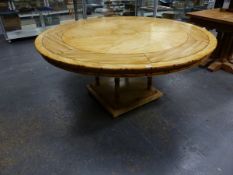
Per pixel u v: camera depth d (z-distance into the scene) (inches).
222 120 64.5
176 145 55.2
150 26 69.5
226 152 52.8
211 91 81.0
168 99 75.7
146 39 54.7
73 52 45.7
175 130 60.6
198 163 49.9
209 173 47.4
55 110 69.4
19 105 71.9
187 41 52.6
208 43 51.1
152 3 169.3
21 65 103.0
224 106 71.4
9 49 124.6
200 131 60.1
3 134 58.7
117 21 78.0
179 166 49.2
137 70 38.3
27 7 138.0
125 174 47.4
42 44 50.9
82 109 70.0
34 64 104.2
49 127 61.6
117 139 57.2
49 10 145.4
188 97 76.9
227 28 79.3
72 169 48.5
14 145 55.1
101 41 53.2
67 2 155.9
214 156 51.7
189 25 70.7
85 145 55.2
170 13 165.6
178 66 40.2
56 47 48.8
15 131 60.0
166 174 47.3
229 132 59.5
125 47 48.5
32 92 79.8
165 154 52.4
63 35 58.7
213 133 59.2
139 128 61.4
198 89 82.6
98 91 76.4
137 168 48.8
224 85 85.4
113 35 58.7
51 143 55.7
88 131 60.1
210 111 68.8
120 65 38.8
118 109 66.3
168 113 68.0
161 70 39.4
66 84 86.0
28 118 65.4
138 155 52.2
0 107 70.6
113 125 62.6
